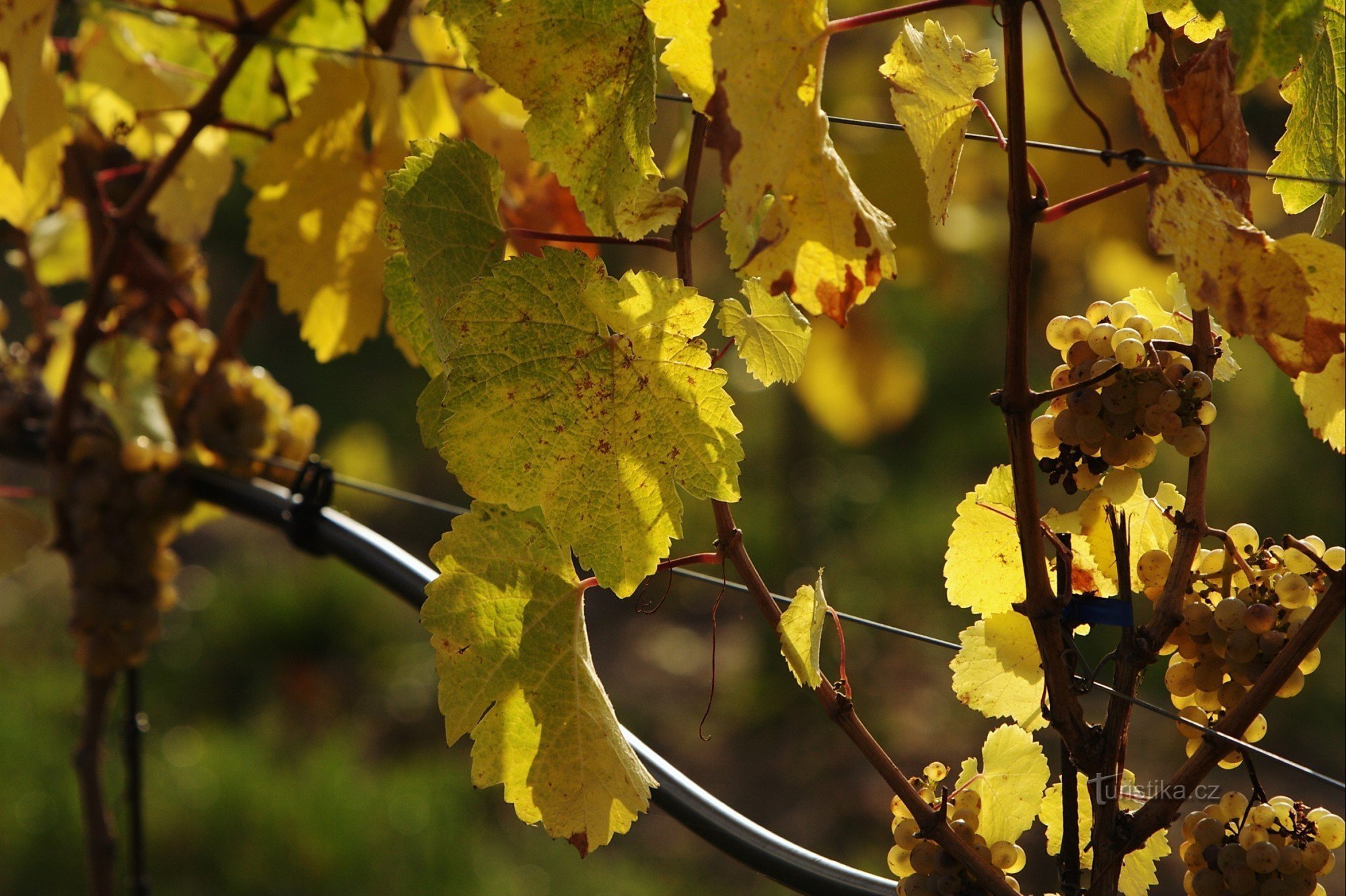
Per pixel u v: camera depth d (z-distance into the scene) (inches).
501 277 56.9
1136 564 60.2
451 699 59.2
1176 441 57.4
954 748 206.4
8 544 77.0
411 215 58.6
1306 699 212.1
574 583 59.6
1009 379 56.6
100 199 81.3
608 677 255.6
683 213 58.9
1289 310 55.4
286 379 327.3
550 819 59.4
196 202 82.7
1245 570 57.9
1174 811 57.2
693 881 196.7
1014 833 59.1
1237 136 57.1
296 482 74.5
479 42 58.4
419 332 59.7
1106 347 57.9
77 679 245.8
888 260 55.8
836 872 61.9
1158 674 198.1
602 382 57.3
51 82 71.6
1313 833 57.2
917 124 57.7
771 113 55.2
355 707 258.2
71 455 76.4
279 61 83.1
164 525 77.6
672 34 56.3
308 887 198.5
